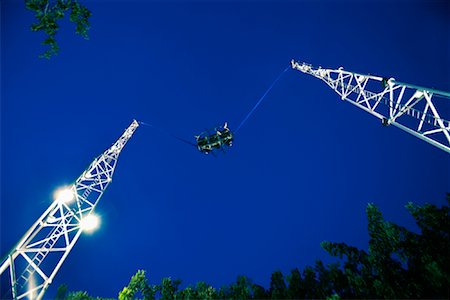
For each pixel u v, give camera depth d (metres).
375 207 14.41
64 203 13.44
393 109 11.78
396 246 13.14
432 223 12.42
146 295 15.57
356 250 14.28
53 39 10.23
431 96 9.80
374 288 12.78
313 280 14.47
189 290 15.15
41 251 11.59
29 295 10.49
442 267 11.30
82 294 16.14
